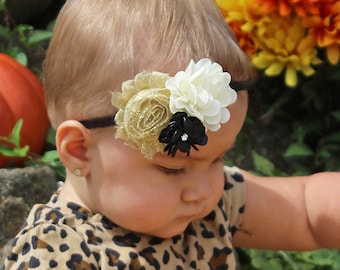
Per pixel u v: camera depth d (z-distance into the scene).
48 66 1.47
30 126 2.37
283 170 2.74
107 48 1.38
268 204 1.75
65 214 1.48
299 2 2.35
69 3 1.46
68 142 1.42
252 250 2.41
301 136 2.75
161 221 1.43
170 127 1.30
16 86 2.39
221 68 1.33
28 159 2.30
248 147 2.72
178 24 1.40
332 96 2.81
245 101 1.44
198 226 1.62
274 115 2.82
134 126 1.32
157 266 1.49
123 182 1.40
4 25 2.90
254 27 2.47
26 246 1.43
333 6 2.38
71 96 1.42
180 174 1.41
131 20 1.40
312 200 1.78
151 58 1.37
